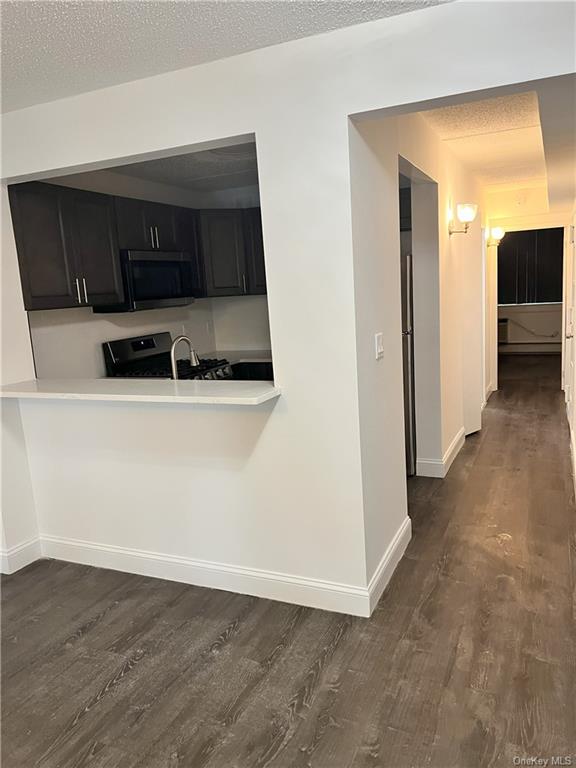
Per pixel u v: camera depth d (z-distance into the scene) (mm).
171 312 5066
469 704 2061
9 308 3184
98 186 4156
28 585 3104
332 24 2131
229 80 2402
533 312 11156
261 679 2256
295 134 2340
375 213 2645
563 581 2830
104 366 4223
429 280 4219
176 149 2588
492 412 6449
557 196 4969
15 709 2176
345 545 2617
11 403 3238
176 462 2924
